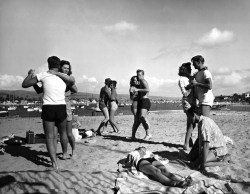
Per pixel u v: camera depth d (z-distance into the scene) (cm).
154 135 984
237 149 674
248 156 601
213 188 384
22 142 768
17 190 362
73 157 590
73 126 832
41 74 491
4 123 1848
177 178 431
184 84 669
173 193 383
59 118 500
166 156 624
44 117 485
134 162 476
